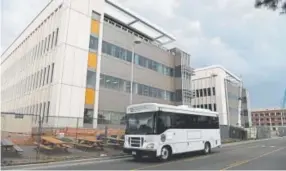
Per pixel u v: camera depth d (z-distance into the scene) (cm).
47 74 3006
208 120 2086
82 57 2919
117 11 3894
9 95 4544
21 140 1989
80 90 2841
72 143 1831
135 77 3675
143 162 1499
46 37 3281
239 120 6831
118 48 3466
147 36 4578
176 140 1695
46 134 2091
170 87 4375
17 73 4262
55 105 2627
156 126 1555
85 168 1232
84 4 3039
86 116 2884
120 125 3309
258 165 1386
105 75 3216
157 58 4178
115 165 1359
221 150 2384
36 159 1390
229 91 6619
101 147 1930
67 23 2830
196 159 1664
